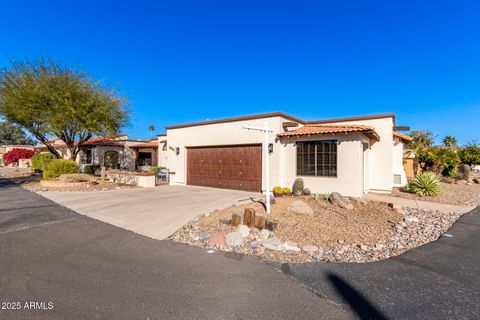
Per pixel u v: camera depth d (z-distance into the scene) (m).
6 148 43.09
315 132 10.90
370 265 4.41
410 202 9.86
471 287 3.69
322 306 3.18
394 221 6.95
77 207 8.66
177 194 11.88
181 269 4.12
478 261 4.62
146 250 4.93
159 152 19.83
